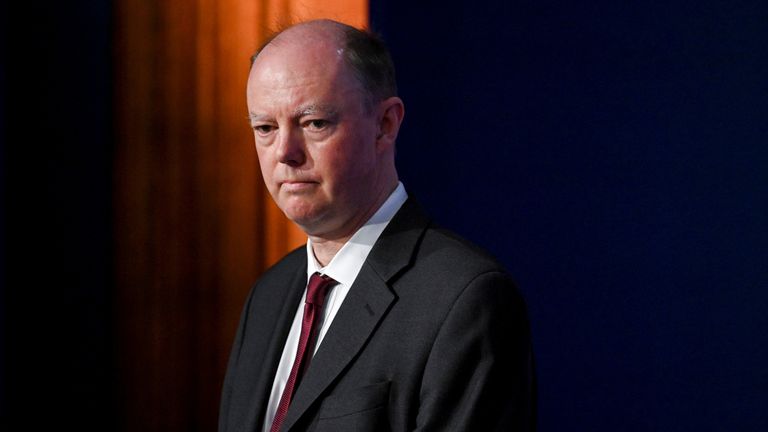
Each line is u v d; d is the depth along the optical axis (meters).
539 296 6.26
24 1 5.82
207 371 5.84
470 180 6.31
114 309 5.89
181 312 5.83
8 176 5.85
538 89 6.19
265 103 2.99
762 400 5.92
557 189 6.19
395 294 3.04
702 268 5.99
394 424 2.89
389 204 3.27
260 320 3.66
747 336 5.93
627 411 6.16
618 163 6.09
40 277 5.92
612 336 6.16
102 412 5.95
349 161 3.00
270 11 5.60
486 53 6.25
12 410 5.92
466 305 2.87
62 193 5.87
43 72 5.84
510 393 2.85
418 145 6.34
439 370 2.82
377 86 3.12
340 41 3.04
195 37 5.69
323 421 2.93
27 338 5.94
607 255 6.14
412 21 6.30
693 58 5.95
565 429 6.26
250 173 5.70
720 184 5.93
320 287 3.26
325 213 3.07
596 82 6.11
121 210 5.82
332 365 3.00
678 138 5.99
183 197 5.77
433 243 3.17
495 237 6.30
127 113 5.78
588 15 6.10
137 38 5.75
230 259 5.75
